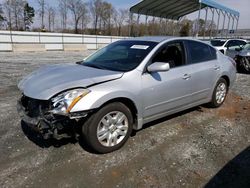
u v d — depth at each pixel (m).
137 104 3.40
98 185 2.60
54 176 2.73
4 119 4.25
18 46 21.14
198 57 4.50
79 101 2.84
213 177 2.79
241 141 3.69
